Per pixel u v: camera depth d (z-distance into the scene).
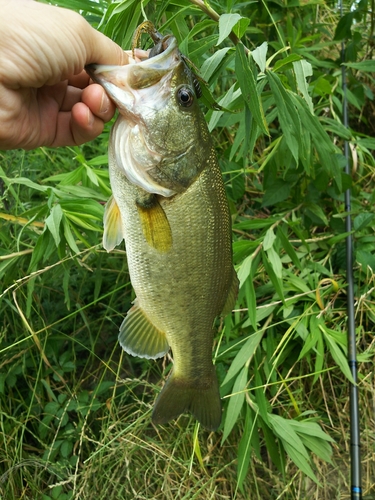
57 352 0.67
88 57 0.34
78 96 0.41
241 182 0.66
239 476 0.49
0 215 0.56
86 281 0.71
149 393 0.66
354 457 0.51
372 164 0.73
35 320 0.68
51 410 0.62
